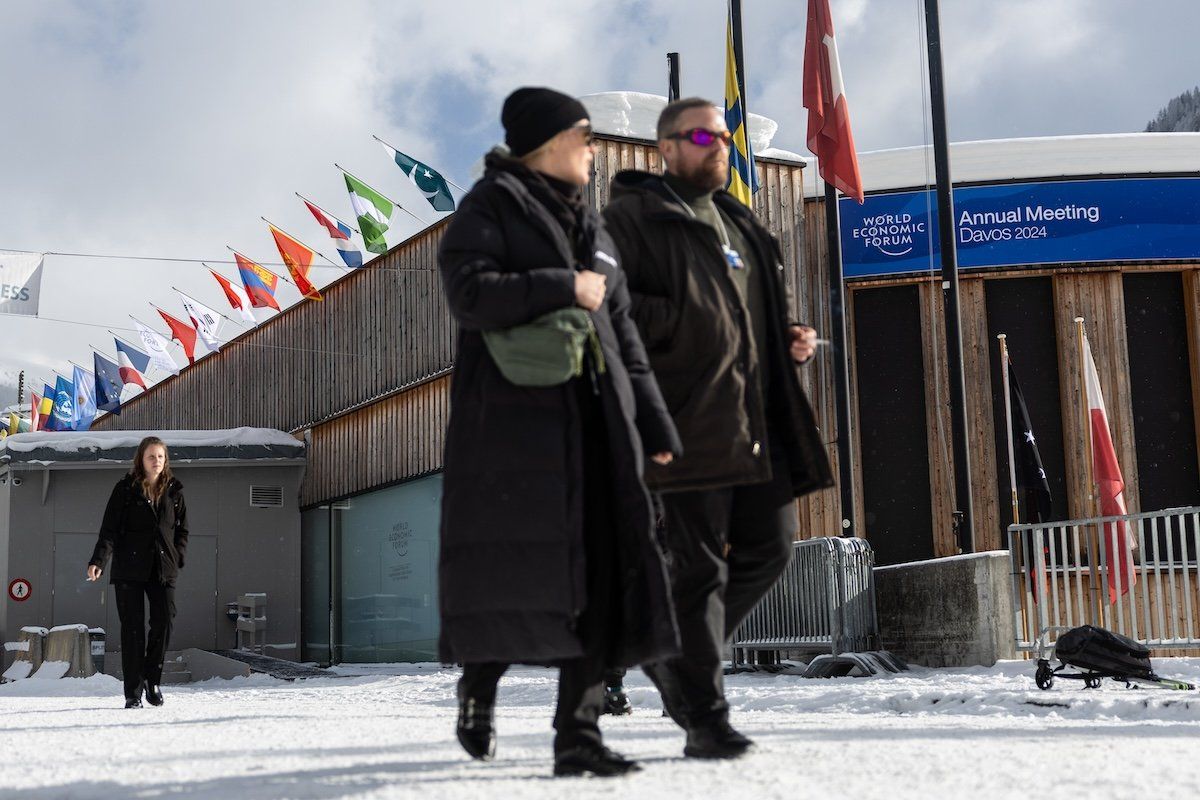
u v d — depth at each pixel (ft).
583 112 10.16
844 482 41.60
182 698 33.14
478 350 9.32
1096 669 24.68
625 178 11.48
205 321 69.15
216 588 69.46
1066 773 8.78
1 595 65.98
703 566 10.46
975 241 50.26
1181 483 49.49
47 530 65.67
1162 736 13.38
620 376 9.37
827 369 50.47
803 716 19.10
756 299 11.49
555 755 9.12
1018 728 14.90
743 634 39.24
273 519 71.05
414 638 60.64
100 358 78.13
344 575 68.28
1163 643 28.76
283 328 77.51
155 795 8.61
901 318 50.85
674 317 10.61
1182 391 50.08
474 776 9.02
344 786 8.45
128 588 26.96
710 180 11.48
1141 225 50.06
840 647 35.19
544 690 28.58
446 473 9.25
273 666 60.39
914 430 50.24
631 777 8.75
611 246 10.12
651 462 10.50
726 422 10.57
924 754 10.16
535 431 9.03
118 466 67.05
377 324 65.36
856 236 50.70
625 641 9.15
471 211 9.50
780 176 51.01
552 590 8.79
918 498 49.83
